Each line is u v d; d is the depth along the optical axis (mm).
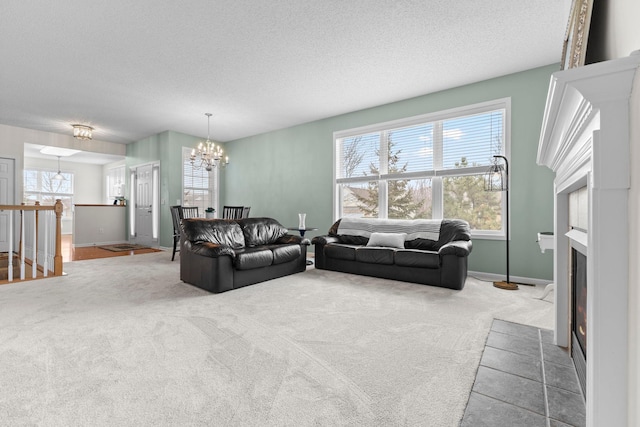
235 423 1284
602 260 836
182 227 3824
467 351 1940
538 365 1755
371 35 3080
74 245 7309
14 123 6043
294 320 2473
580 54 1240
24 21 2805
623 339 815
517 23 2902
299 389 1527
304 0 2568
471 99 4227
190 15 2748
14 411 1340
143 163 7434
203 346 1990
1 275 4223
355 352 1927
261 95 4637
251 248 4094
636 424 760
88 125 6242
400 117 4875
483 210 4266
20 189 6309
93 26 2895
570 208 1860
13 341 2037
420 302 2967
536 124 3785
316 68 3768
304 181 6145
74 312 2625
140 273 4285
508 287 3482
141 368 1709
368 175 5316
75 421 1283
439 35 3092
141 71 3818
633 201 770
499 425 1268
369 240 4504
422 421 1301
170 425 1268
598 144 826
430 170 4641
